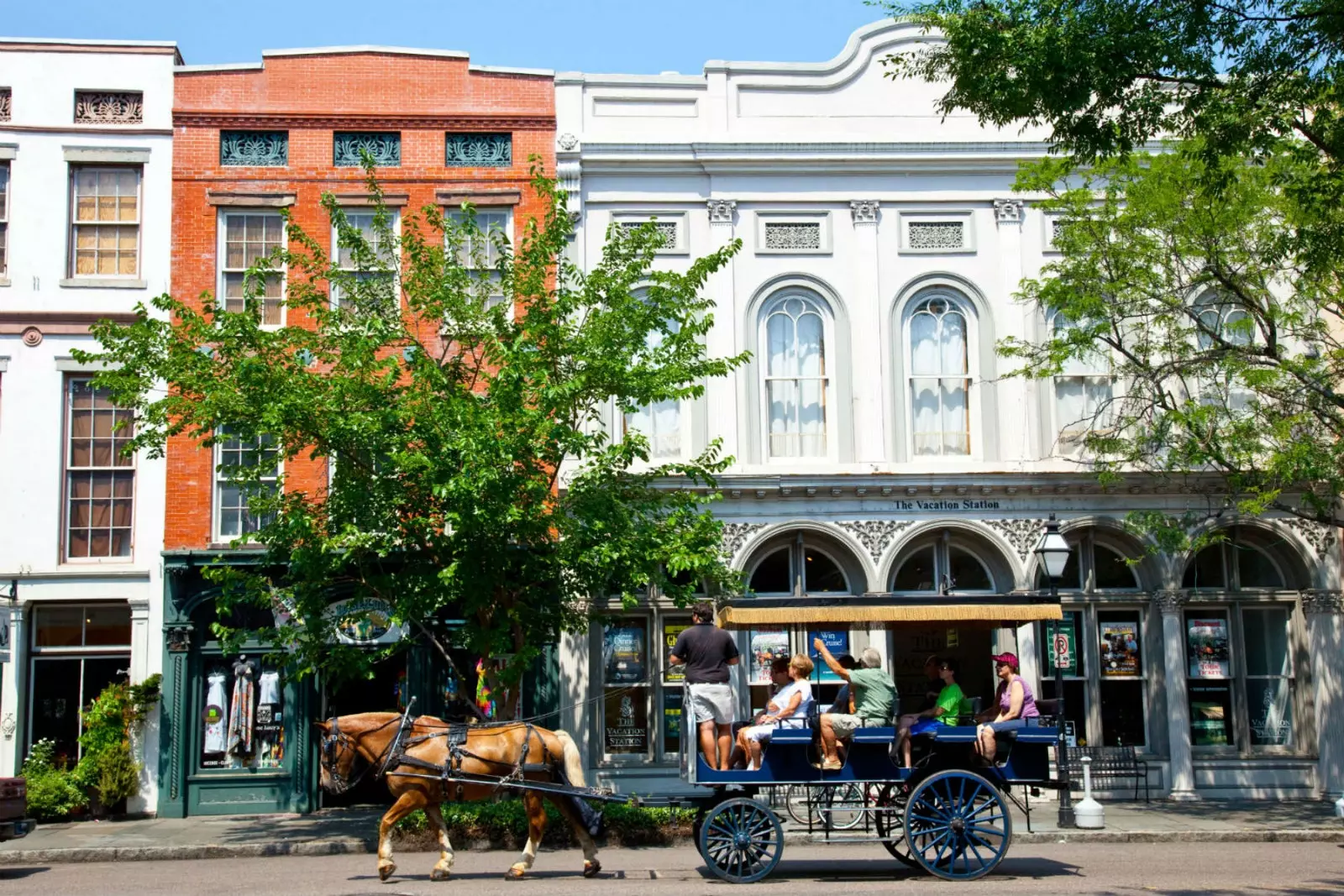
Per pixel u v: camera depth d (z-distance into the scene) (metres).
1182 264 19.64
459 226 19.77
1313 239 15.40
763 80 23.06
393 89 22.36
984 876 12.73
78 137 21.77
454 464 16.23
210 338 17.25
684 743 18.44
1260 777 21.70
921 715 13.27
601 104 22.81
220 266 21.78
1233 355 19.05
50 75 21.84
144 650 20.84
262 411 16.72
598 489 17.69
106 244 21.75
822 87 23.06
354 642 20.62
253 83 22.16
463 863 14.85
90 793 20.22
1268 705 22.39
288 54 22.23
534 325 17.25
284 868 14.94
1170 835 17.11
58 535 20.92
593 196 22.48
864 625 14.60
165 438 17.70
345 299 19.64
